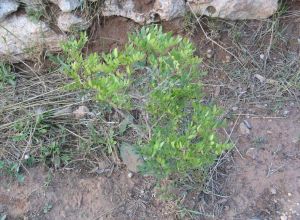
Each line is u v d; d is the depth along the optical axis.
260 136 0.94
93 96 0.89
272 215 0.85
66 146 0.93
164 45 0.72
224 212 0.85
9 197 0.88
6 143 0.92
